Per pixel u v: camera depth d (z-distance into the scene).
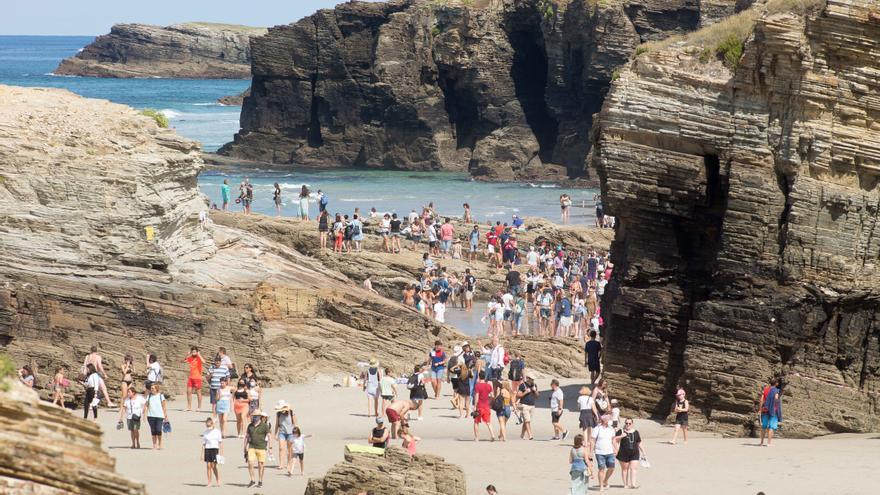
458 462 87.88
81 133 121.62
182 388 112.62
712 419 96.62
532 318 156.12
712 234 100.94
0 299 109.75
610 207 102.75
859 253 94.75
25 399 42.41
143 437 96.62
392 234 180.88
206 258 131.75
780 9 95.50
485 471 84.94
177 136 129.25
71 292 110.94
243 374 108.69
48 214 115.75
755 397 95.19
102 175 117.88
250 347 115.81
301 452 84.69
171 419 104.06
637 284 103.38
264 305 126.31
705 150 98.50
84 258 115.31
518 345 129.50
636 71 101.56
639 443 80.31
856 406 94.88
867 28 92.62
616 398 103.81
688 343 97.94
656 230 102.06
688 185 99.25
